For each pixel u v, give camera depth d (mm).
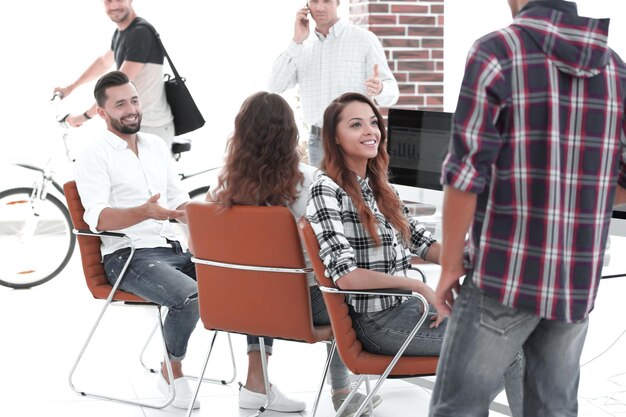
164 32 7672
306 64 5758
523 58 2152
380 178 3371
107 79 4281
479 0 7305
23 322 5551
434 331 3092
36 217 6590
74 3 7590
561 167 2184
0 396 4254
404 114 4508
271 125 3396
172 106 6180
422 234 3445
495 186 2213
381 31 6715
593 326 5246
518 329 2271
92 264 4191
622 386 4367
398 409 4031
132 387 4398
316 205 3123
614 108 2230
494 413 3939
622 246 4207
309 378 4559
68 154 6504
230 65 7785
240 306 3324
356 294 3121
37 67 7586
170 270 4059
